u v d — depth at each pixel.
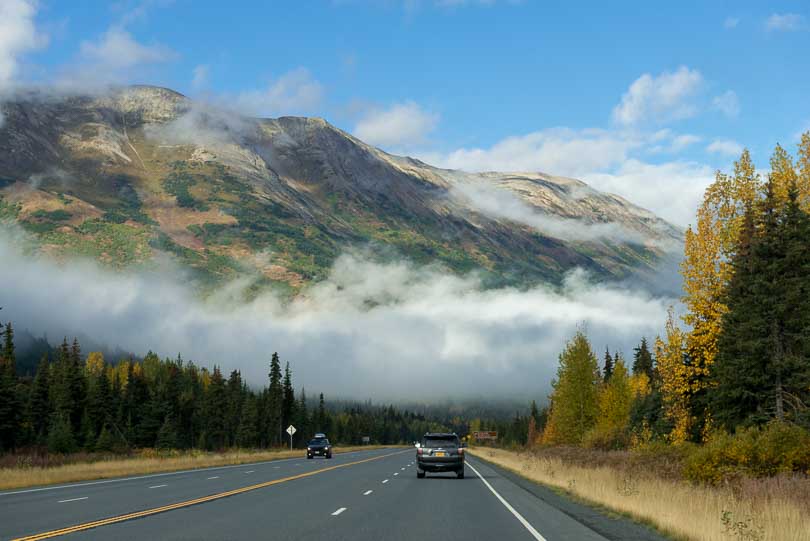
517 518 19.44
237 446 118.81
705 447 25.88
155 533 15.23
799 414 31.94
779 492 18.48
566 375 70.44
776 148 34.16
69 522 17.09
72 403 95.00
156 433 102.69
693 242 33.84
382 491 28.88
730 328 32.75
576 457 48.25
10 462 42.59
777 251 33.72
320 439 73.69
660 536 15.91
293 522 17.70
